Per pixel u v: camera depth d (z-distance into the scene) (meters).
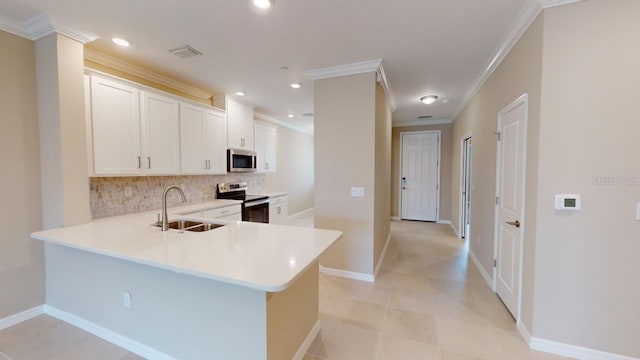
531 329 1.94
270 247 1.69
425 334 2.10
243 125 4.53
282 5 1.93
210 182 4.23
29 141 2.24
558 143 1.81
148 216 2.82
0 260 2.12
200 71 3.18
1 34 2.09
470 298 2.69
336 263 3.26
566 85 1.78
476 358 1.84
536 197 1.89
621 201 1.71
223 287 1.57
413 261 3.79
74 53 2.27
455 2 1.90
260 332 1.48
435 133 6.53
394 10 2.00
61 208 2.24
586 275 1.79
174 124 3.26
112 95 2.62
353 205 3.15
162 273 1.76
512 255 2.35
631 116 1.68
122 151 2.71
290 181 7.03
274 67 3.08
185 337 1.70
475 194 3.76
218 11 2.01
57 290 2.28
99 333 2.05
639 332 1.70
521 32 2.17
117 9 1.98
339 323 2.25
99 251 1.64
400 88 3.93
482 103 3.44
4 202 2.13
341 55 2.78
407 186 6.80
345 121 3.13
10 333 2.09
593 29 1.71
